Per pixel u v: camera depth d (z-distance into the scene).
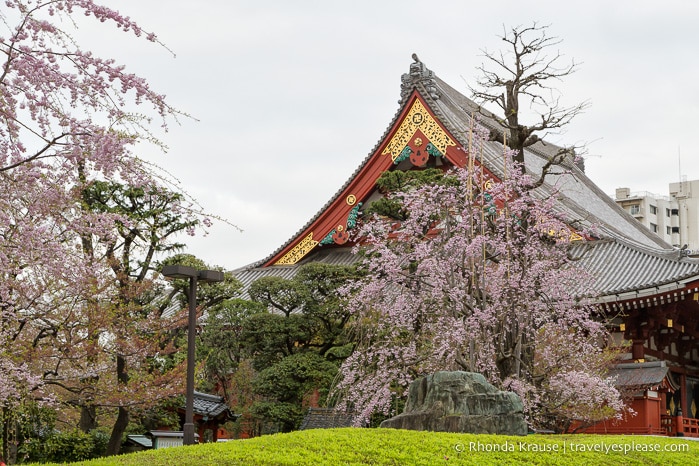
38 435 27.28
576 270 27.89
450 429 19.14
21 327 19.42
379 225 28.17
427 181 35.88
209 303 36.75
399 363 26.58
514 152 28.81
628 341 36.09
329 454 14.94
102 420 32.34
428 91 49.47
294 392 35.34
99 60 12.11
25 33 11.80
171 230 26.41
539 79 30.84
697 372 43.31
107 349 24.23
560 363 26.75
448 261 25.52
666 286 34.72
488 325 24.59
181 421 31.20
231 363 38.41
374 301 27.25
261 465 14.05
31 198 13.30
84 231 14.45
